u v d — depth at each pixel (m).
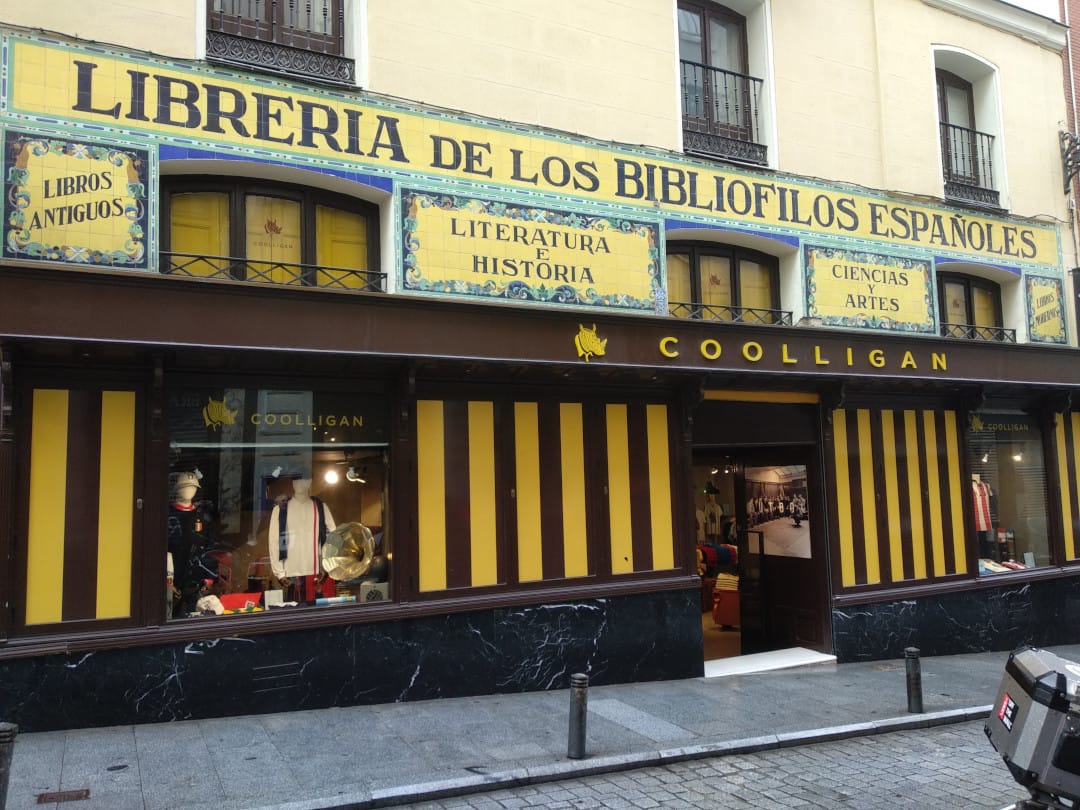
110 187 6.76
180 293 6.47
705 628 12.22
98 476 6.66
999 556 12.02
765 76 10.64
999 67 12.87
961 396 11.70
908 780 6.07
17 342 6.05
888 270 11.20
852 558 10.58
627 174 9.30
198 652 6.84
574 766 6.01
